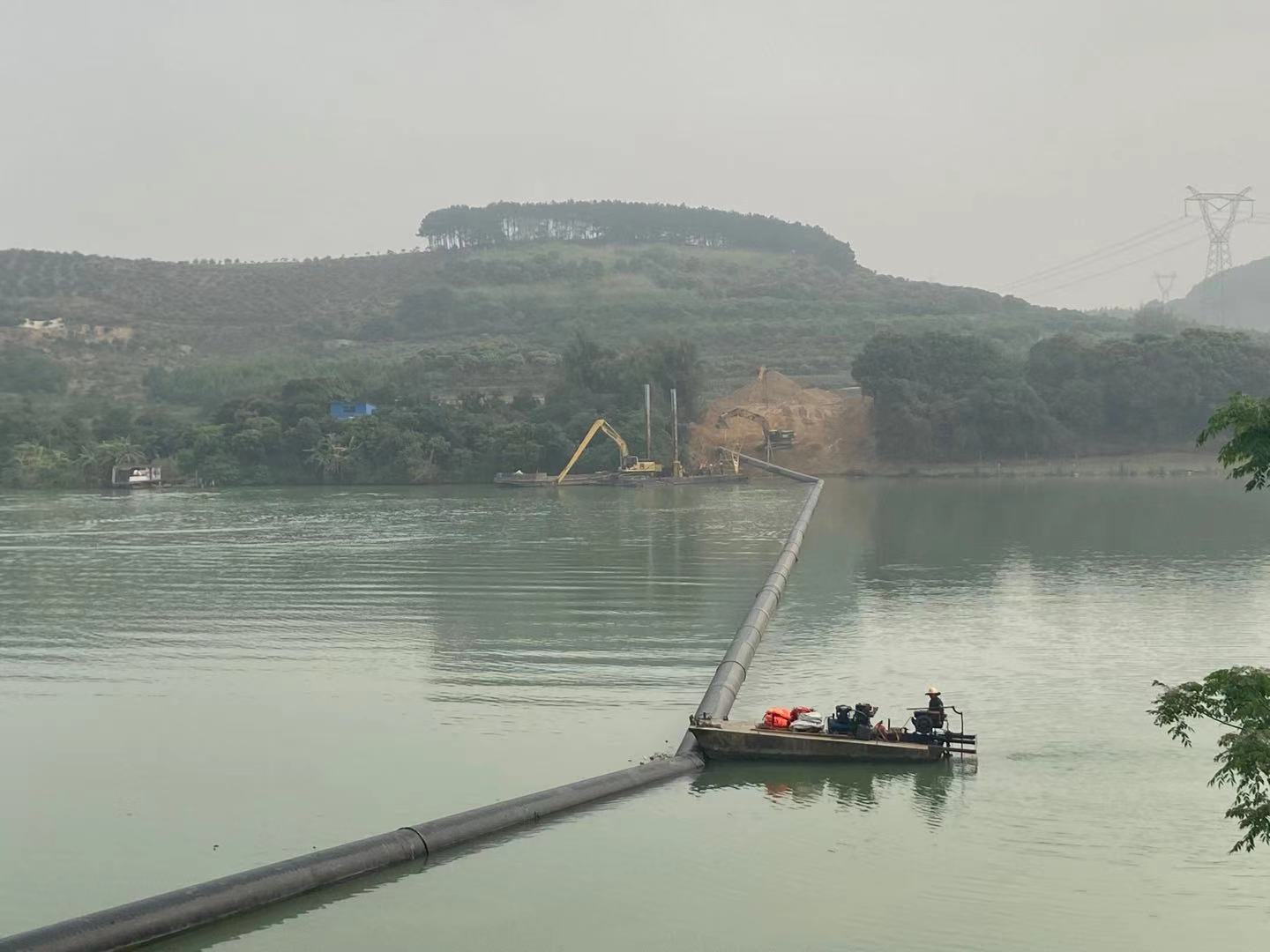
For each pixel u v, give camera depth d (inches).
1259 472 850.1
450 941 1022.4
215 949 1011.9
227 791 1401.3
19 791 1406.3
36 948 965.2
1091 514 4621.1
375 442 7455.7
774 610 2485.2
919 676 1910.7
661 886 1130.0
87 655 2114.9
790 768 1476.4
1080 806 1332.4
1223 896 1101.7
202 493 6752.0
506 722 1668.3
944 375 7741.1
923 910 1077.1
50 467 7519.7
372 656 2081.7
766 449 7834.6
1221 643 2137.1
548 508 5270.7
